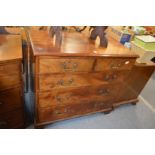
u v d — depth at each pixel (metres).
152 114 2.00
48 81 1.11
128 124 1.76
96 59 1.16
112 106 1.86
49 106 1.30
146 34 2.06
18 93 1.13
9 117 1.21
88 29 1.61
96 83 1.36
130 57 1.30
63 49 1.06
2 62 0.90
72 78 1.19
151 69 1.77
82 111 1.58
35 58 0.95
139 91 1.99
